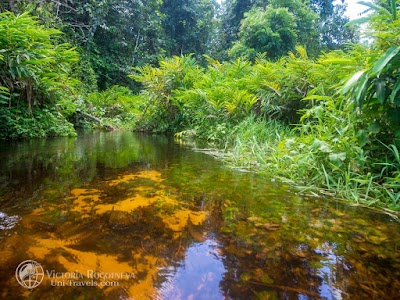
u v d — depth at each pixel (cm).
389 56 112
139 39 1231
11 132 304
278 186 140
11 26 312
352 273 62
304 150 169
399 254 72
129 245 72
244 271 62
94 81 877
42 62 344
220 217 94
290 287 56
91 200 106
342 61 172
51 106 386
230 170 175
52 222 84
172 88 505
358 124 155
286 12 995
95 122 565
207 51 1680
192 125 445
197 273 60
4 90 310
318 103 288
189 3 1524
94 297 52
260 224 89
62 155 211
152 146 289
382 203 117
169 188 128
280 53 998
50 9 655
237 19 1579
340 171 145
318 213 102
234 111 378
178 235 79
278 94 325
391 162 136
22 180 133
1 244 69
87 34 945
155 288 55
